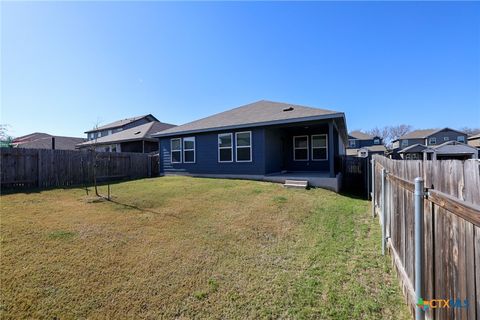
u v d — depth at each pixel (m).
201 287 2.82
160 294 2.68
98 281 2.87
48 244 3.73
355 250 3.85
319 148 12.45
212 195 7.40
